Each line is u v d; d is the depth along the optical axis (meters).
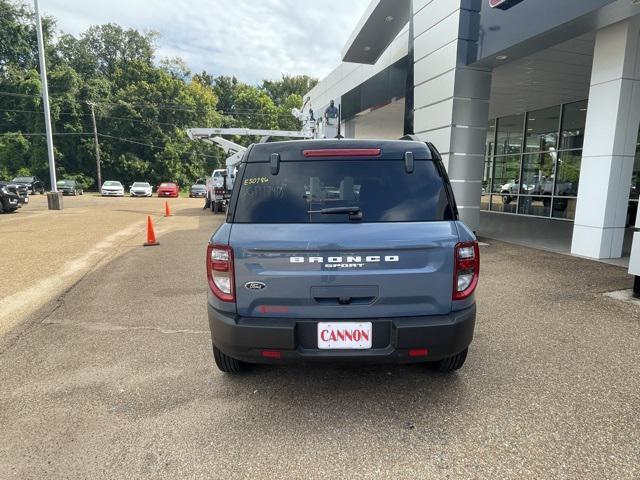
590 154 7.74
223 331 2.76
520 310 5.02
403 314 2.75
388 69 14.20
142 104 49.31
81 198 32.06
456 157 9.94
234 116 68.69
